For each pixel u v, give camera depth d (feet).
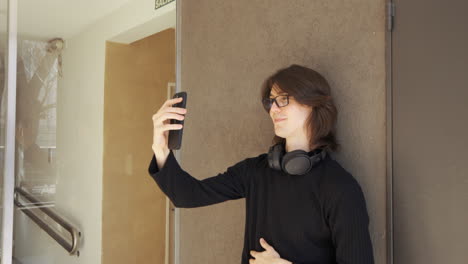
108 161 7.77
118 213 7.89
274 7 6.17
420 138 4.27
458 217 3.92
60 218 7.30
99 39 7.68
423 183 4.23
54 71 7.28
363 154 4.92
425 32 4.24
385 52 4.67
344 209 4.00
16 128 6.95
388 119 4.59
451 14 4.00
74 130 7.43
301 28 5.72
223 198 5.18
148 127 8.22
